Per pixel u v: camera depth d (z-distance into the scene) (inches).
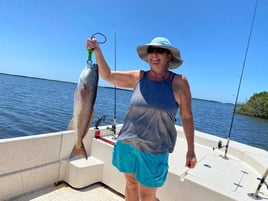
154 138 67.6
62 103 986.7
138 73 75.8
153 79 69.9
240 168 111.7
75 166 113.0
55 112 711.7
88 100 68.7
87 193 112.3
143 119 67.9
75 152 70.7
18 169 100.1
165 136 68.7
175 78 69.1
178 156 116.8
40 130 474.0
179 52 68.8
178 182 93.4
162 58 68.4
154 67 69.0
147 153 68.0
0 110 626.5
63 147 116.4
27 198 101.4
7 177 96.3
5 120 517.0
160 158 68.5
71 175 114.7
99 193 113.7
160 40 67.9
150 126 67.3
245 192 86.0
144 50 74.5
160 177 68.4
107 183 119.4
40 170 108.3
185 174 95.3
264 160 112.0
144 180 68.4
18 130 454.3
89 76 68.2
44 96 1242.0
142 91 69.0
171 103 66.4
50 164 111.7
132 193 78.9
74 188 114.3
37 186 108.3
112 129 137.5
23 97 1034.1
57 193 109.1
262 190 89.5
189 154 72.5
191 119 72.1
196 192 88.8
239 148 130.1
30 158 103.8
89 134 127.5
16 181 99.8
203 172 100.5
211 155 127.7
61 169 116.6
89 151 129.1
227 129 792.9
